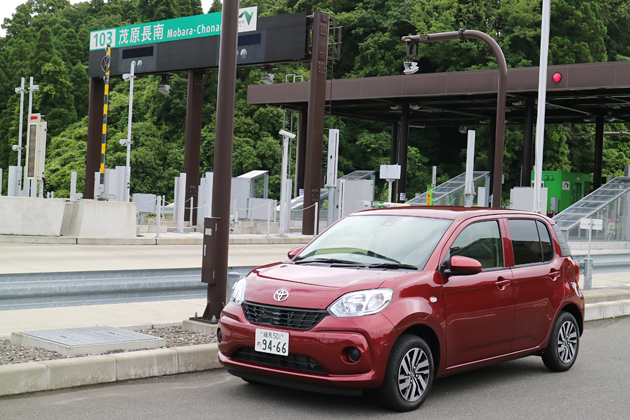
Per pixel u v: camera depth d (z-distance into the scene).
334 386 5.65
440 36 18.81
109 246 20.30
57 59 82.81
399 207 7.48
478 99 36.22
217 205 8.48
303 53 28.27
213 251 8.42
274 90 38.84
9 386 6.04
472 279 6.58
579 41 58.09
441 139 65.25
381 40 61.97
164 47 33.94
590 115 41.47
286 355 5.77
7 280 7.53
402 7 62.78
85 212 21.05
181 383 6.69
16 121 81.31
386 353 5.70
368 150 61.28
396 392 5.83
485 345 6.71
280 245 24.23
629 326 11.27
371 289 5.83
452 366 6.37
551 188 46.56
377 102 38.84
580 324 8.08
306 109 42.06
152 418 5.54
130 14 98.50
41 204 20.78
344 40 66.19
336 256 6.78
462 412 6.02
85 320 9.05
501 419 5.85
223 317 6.27
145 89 73.38
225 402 6.08
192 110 33.34
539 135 17.70
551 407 6.28
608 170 62.59
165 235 23.95
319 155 27.77
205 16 32.44
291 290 5.93
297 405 6.06
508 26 57.91
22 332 7.60
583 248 25.44
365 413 5.88
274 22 29.11
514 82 32.12
